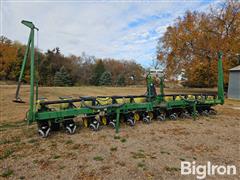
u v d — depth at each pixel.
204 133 5.84
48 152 4.24
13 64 39.19
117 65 60.78
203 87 34.97
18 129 6.08
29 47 5.17
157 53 25.28
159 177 3.27
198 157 4.09
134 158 3.97
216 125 6.86
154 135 5.53
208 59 19.75
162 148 4.55
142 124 6.68
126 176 3.27
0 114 8.86
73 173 3.36
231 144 4.91
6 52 39.88
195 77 22.95
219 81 8.66
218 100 8.52
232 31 18.86
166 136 5.46
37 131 5.79
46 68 42.91
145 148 4.53
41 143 4.79
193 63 20.47
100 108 5.48
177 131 5.98
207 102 8.12
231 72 17.02
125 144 4.76
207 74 22.20
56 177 3.22
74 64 52.84
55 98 15.53
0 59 38.38
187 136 5.51
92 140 5.01
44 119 4.95
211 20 20.08
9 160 3.85
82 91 23.31
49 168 3.53
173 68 22.77
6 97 14.66
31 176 3.26
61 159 3.90
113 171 3.43
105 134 5.51
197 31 20.39
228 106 12.04
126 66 60.44
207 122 7.30
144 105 6.60
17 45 45.66
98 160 3.86
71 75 46.25
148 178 3.23
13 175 3.29
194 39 20.44
